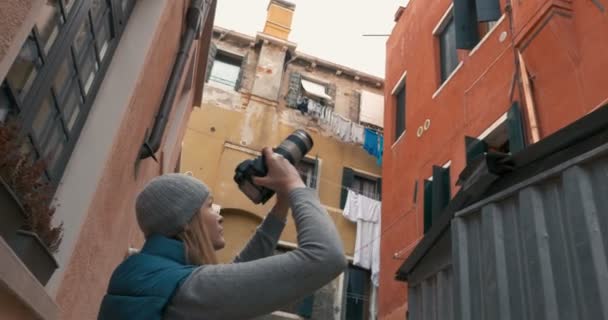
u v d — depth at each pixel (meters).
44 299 2.71
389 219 11.31
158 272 1.20
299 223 1.27
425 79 11.19
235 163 15.74
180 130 9.56
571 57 6.17
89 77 3.83
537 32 6.84
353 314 14.55
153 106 6.01
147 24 4.65
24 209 2.32
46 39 2.92
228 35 18.31
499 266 1.96
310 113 17.47
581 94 5.90
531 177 1.94
